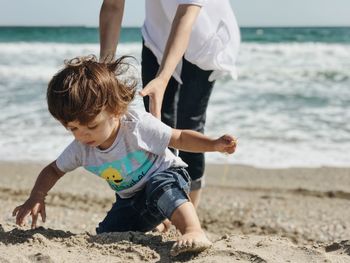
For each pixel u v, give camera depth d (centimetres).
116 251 284
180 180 301
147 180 304
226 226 558
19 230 304
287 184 747
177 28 333
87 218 551
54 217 546
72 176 771
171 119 385
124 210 318
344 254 289
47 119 1112
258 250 283
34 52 2720
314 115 1162
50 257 269
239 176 790
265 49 2622
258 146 933
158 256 279
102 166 303
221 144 288
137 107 345
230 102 1310
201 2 341
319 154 888
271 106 1263
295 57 2312
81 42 3644
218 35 376
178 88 385
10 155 874
